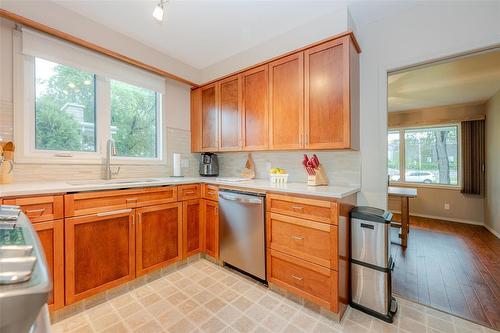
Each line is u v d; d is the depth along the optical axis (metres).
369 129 2.10
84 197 1.68
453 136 4.71
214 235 2.45
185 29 2.28
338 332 1.51
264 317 1.65
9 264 0.43
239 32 2.32
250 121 2.49
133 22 2.16
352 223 1.81
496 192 3.71
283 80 2.21
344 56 1.83
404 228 3.20
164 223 2.22
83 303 1.71
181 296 1.89
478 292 2.01
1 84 1.76
